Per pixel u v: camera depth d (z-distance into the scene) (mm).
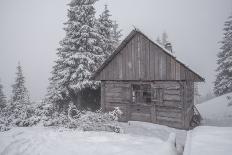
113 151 6773
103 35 21984
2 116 17203
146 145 7199
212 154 4922
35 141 8047
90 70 18078
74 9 18438
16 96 30078
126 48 15156
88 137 8453
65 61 17734
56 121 11828
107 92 16094
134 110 14844
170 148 6219
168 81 13539
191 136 6738
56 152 6984
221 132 6648
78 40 18047
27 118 14195
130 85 15023
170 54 13141
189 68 12586
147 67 14258
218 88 30938
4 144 7723
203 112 22484
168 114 13484
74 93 18828
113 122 11805
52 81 20672
